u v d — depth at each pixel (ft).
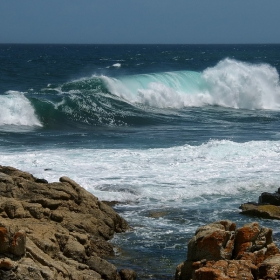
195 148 138.72
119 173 117.39
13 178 90.48
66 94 217.15
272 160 131.13
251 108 251.19
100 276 69.92
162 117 209.87
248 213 98.12
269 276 59.11
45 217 82.53
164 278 72.28
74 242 74.23
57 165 121.49
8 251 61.77
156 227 91.20
